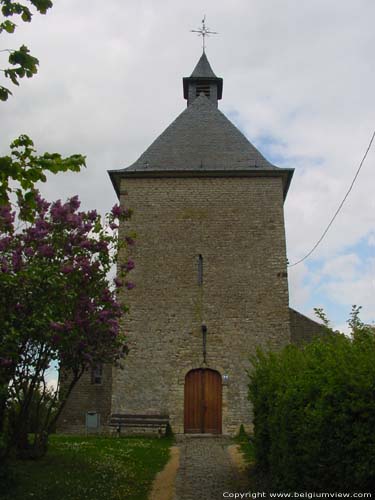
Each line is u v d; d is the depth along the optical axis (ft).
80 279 28.27
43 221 28.76
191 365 56.44
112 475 30.96
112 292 30.50
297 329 60.75
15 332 24.29
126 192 62.39
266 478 27.76
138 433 53.72
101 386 60.29
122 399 55.52
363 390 17.80
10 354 24.82
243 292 58.44
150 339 57.11
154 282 58.85
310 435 20.15
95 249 29.73
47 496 25.71
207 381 56.39
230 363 56.39
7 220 27.14
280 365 28.37
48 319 25.41
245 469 33.35
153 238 60.44
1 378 25.04
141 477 31.19
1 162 15.06
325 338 27.02
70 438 48.42
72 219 29.45
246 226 60.85
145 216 61.31
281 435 23.67
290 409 22.49
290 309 61.67
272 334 56.95
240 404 55.21
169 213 61.46
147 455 38.73
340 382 18.78
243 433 51.44
